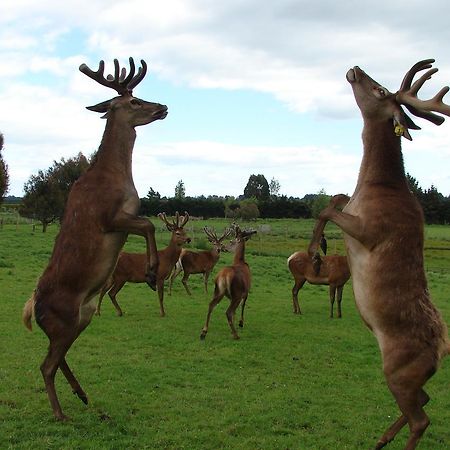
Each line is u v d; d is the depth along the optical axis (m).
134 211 6.56
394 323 5.42
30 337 10.53
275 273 23.48
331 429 6.56
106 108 6.83
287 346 10.88
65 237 6.33
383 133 5.86
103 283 6.50
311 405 7.39
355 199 5.80
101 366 8.85
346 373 9.12
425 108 5.41
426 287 5.59
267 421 6.70
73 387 6.83
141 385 7.91
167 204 69.50
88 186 6.43
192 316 13.84
